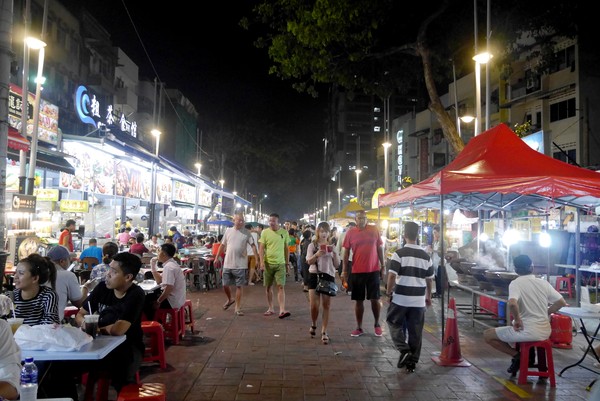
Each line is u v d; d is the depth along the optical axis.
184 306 8.70
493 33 19.08
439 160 47.78
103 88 41.59
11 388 3.00
